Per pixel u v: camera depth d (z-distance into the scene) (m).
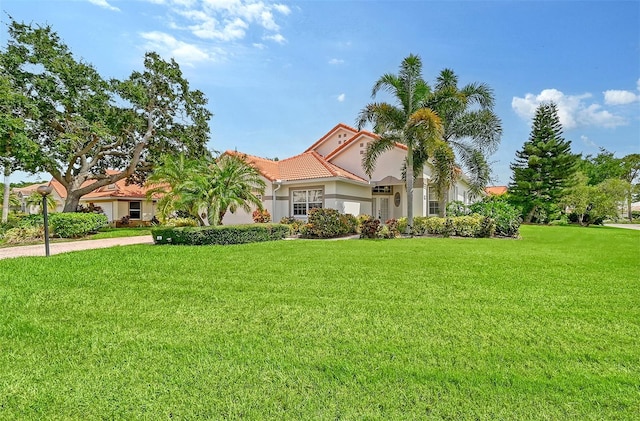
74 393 2.86
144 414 2.58
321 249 11.48
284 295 5.84
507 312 4.91
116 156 25.06
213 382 3.02
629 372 3.18
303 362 3.38
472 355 3.53
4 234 15.08
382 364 3.33
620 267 8.41
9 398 2.79
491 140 18.52
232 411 2.61
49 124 19.73
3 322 4.58
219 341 3.92
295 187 20.58
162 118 24.41
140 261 9.22
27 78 18.42
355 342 3.87
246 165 16.19
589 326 4.36
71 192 22.16
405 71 16.94
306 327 4.35
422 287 6.36
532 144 36.66
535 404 2.69
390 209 23.17
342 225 17.16
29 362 3.44
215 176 15.13
